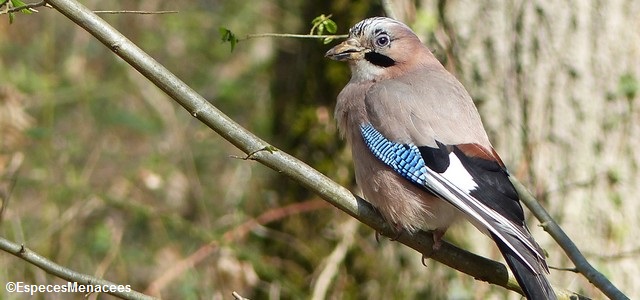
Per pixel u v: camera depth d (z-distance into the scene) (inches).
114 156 625.0
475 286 427.5
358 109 343.9
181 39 705.6
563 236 328.2
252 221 492.7
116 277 543.8
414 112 332.8
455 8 428.1
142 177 598.2
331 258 454.0
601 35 427.2
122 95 656.4
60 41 649.6
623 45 427.2
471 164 318.7
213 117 283.9
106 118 629.3
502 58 427.2
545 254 314.0
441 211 323.3
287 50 485.7
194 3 710.5
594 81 427.5
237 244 511.5
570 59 426.6
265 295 499.5
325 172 468.1
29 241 510.6
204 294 523.8
